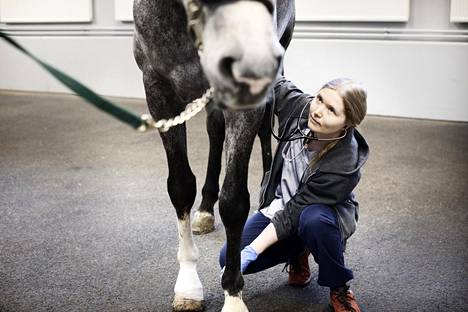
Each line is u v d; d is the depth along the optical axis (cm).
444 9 511
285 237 189
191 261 200
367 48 538
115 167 375
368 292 210
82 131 479
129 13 630
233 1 103
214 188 261
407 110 533
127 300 204
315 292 210
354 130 195
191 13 109
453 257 238
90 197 316
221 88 103
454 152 407
